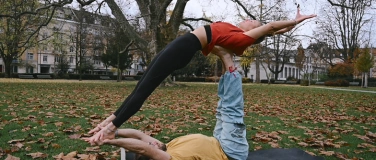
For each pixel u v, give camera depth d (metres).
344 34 39.06
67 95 12.45
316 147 4.72
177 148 3.07
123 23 17.69
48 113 7.15
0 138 4.69
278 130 5.89
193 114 7.81
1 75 36.28
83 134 5.03
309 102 12.06
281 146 4.75
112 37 34.84
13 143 4.48
